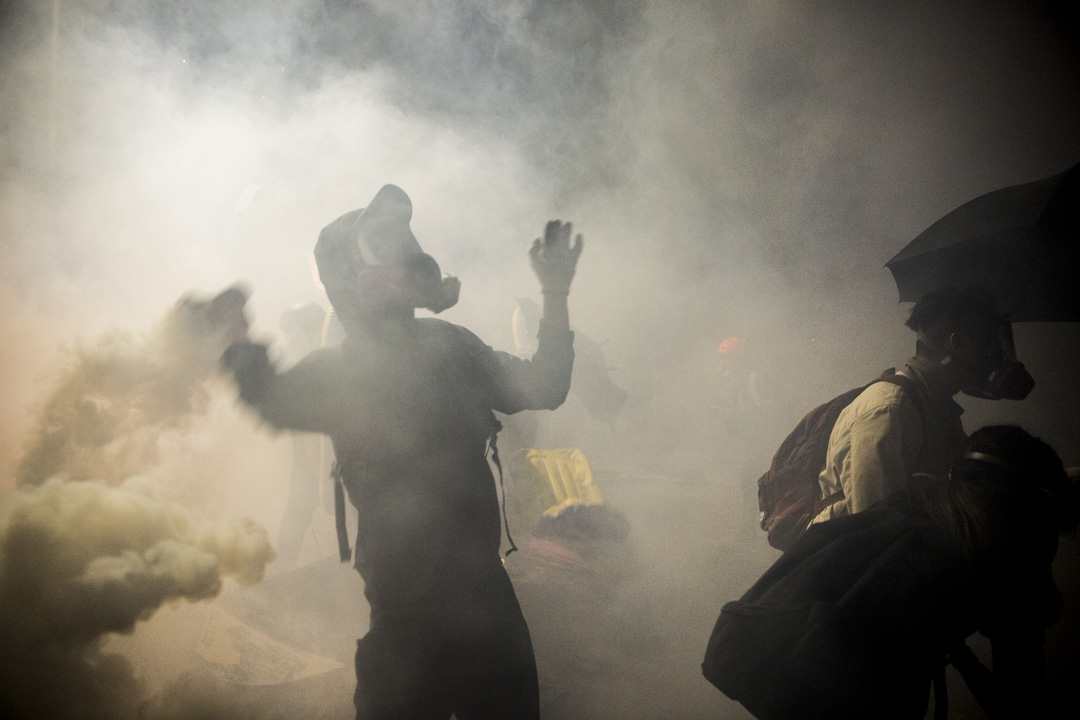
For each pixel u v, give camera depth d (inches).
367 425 81.5
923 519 75.5
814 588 72.6
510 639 83.3
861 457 91.5
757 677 71.2
